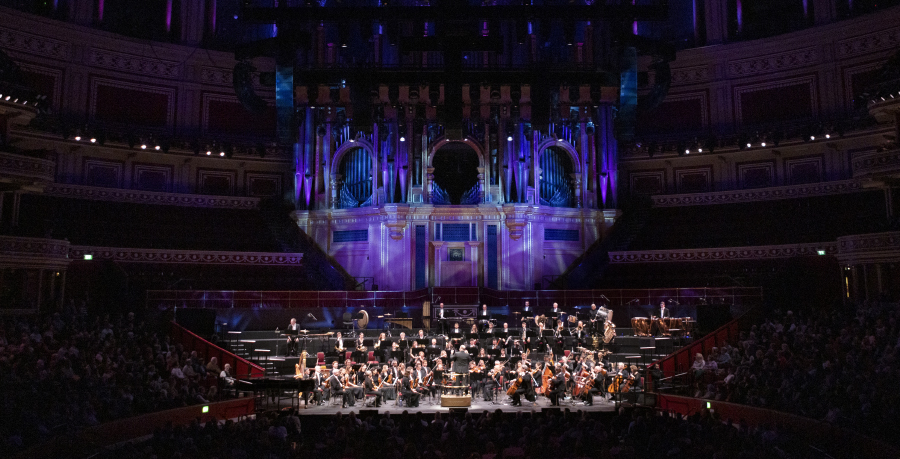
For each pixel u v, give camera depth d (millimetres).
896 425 13617
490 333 24609
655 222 37531
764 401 18250
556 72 16969
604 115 36375
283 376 22312
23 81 26688
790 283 30125
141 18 37281
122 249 31625
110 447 14891
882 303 22844
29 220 30703
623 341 26891
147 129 35562
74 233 31375
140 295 27781
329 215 35656
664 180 38625
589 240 36031
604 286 34906
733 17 38344
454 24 16781
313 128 36094
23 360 18422
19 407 14641
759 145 35219
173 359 21844
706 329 26969
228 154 36156
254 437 14344
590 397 21938
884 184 26344
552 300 31125
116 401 16875
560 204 35875
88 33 34094
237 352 25922
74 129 32188
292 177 36688
